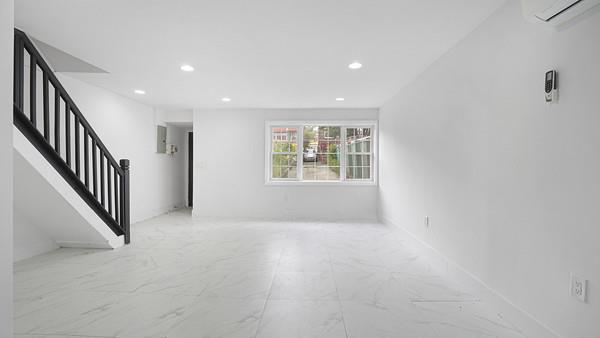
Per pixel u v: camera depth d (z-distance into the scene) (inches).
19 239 126.5
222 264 123.2
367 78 150.7
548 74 65.8
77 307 85.5
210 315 81.4
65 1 81.5
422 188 139.7
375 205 229.8
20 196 113.6
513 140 78.0
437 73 124.0
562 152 63.2
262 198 233.6
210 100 205.6
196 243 156.6
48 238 139.6
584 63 58.3
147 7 85.0
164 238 167.3
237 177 234.2
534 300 70.7
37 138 102.2
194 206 235.5
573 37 60.6
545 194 67.6
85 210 127.5
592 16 56.7
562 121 63.2
